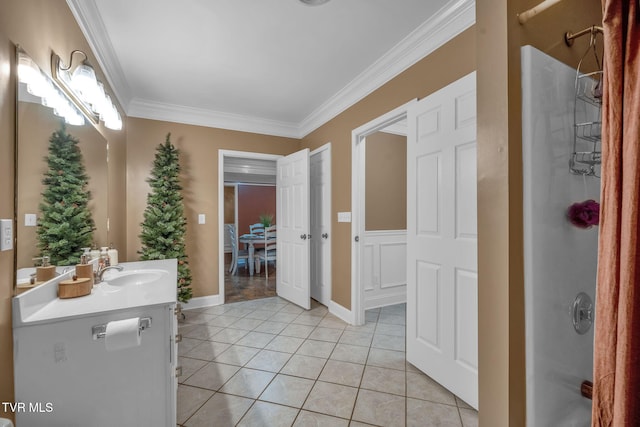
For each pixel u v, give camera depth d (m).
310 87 2.90
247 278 5.28
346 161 3.03
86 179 1.74
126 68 2.49
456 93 1.75
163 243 2.97
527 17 0.92
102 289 1.48
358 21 1.89
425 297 2.00
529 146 0.92
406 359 2.21
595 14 1.23
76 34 1.66
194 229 3.51
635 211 0.65
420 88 2.10
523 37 0.95
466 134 1.69
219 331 2.79
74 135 1.57
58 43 1.42
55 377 1.09
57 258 1.40
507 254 0.91
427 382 1.92
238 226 8.04
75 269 1.45
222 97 3.14
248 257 6.21
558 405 0.99
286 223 3.87
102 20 1.86
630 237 0.66
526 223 0.92
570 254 1.03
